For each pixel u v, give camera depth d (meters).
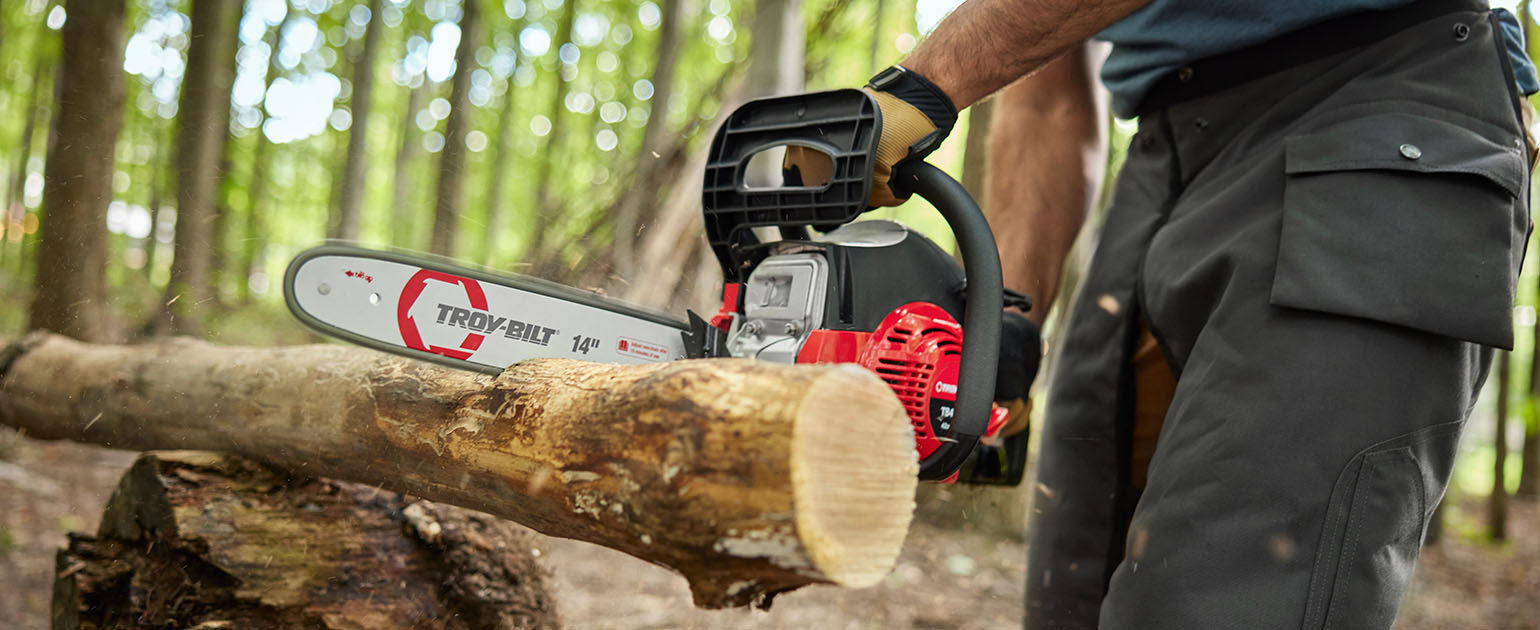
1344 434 1.05
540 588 1.92
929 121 1.19
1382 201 1.08
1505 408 7.80
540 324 1.26
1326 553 1.04
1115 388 1.39
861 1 7.67
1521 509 10.95
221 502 1.66
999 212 1.70
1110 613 1.17
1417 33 1.14
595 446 0.97
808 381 0.84
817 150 1.18
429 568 1.80
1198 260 1.23
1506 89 1.12
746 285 1.30
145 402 1.96
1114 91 1.45
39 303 6.20
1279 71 1.22
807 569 0.85
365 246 1.22
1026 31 1.14
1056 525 1.46
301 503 1.72
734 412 0.86
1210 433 1.12
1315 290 1.07
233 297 9.37
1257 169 1.21
